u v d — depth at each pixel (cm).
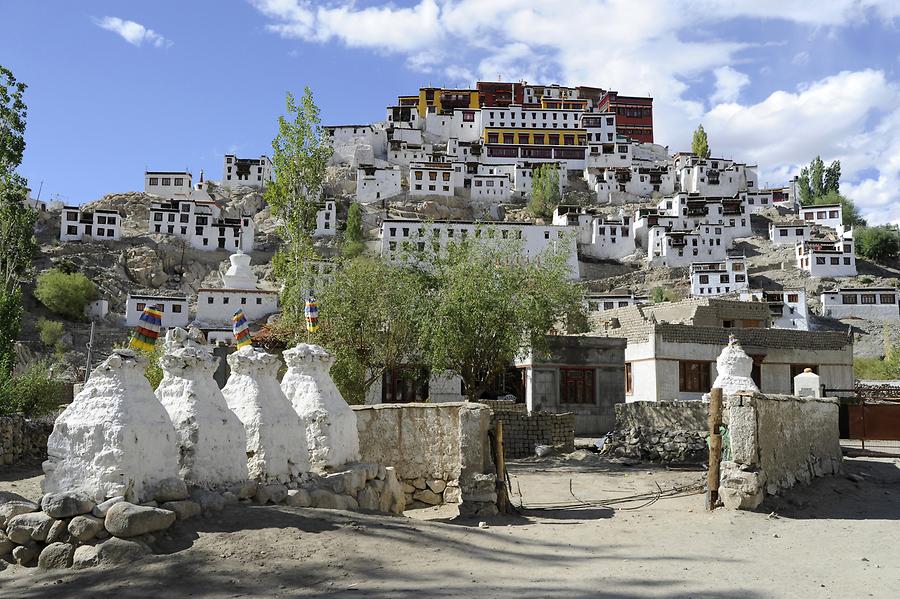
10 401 2575
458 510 1495
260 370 1248
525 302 2844
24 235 3950
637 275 10938
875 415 2525
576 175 14375
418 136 14625
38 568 912
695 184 13712
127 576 859
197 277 10219
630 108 17325
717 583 888
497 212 12962
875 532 1249
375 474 1393
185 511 995
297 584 853
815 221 12638
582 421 3588
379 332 2900
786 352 4253
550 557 1050
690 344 4009
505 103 15975
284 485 1202
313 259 3225
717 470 1507
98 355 7275
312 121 3322
